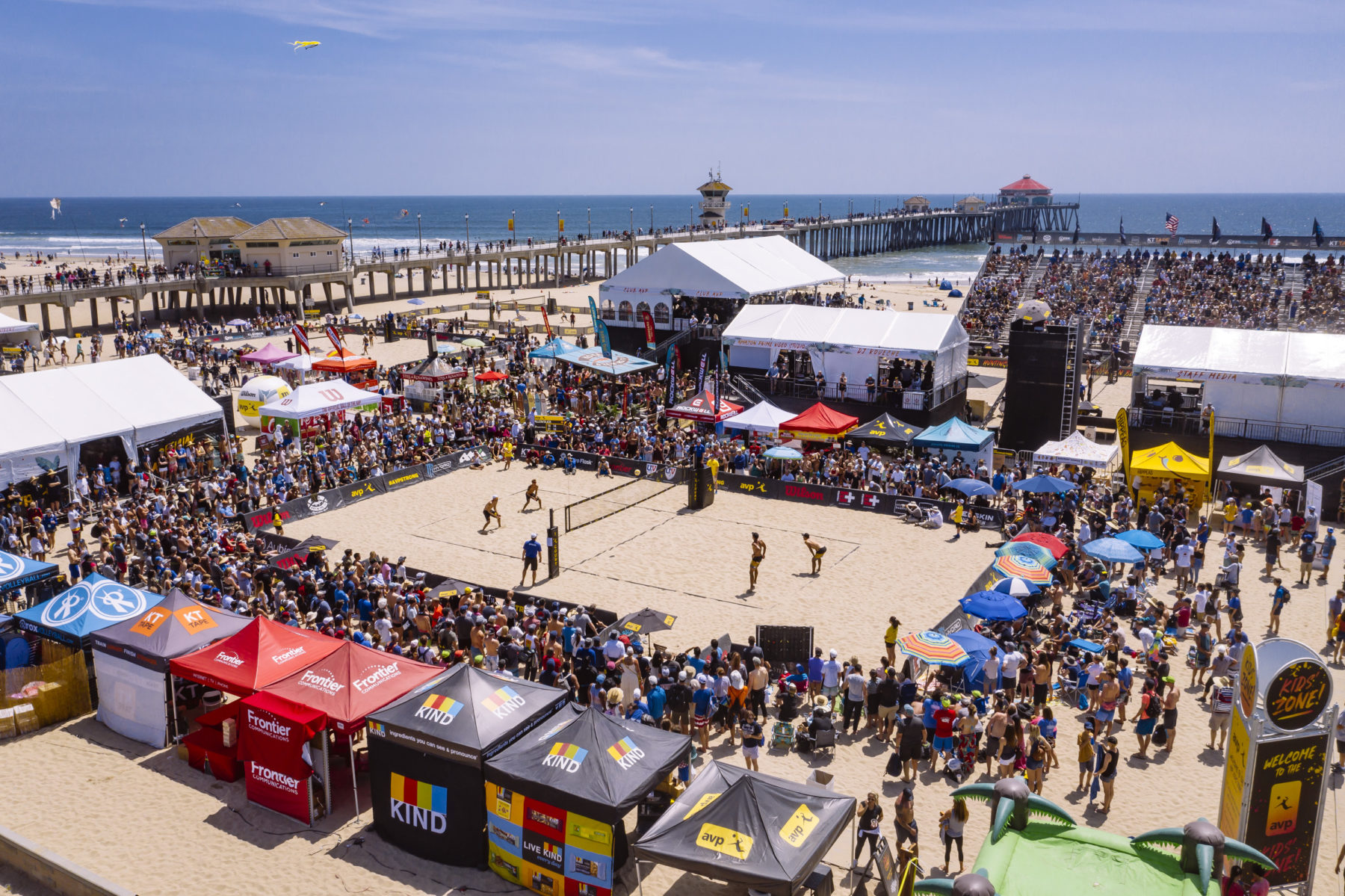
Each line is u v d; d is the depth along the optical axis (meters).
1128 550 22.02
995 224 168.88
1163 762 16.30
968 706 15.94
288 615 19.98
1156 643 18.92
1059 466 31.66
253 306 75.44
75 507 27.08
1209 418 32.59
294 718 14.15
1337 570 25.06
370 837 14.10
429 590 22.06
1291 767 11.91
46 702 17.34
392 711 13.77
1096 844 8.30
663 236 101.44
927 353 36.78
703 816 11.88
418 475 33.38
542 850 12.74
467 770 13.12
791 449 31.67
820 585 24.12
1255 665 11.74
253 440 37.50
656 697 16.16
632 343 50.44
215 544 24.30
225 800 15.03
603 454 34.97
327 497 30.09
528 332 61.94
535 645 18.69
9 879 12.73
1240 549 23.11
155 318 69.19
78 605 17.91
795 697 17.27
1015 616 18.69
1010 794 8.53
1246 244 82.88
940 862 13.48
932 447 31.94
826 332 39.28
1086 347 50.62
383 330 61.56
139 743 16.84
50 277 61.28
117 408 30.70
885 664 17.34
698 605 22.86
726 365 41.59
